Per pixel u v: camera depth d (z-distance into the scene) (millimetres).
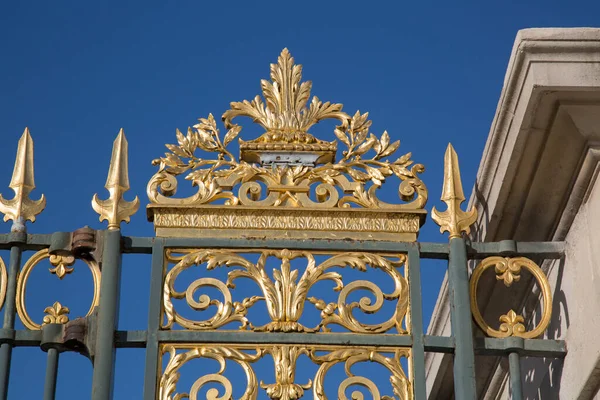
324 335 6441
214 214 6711
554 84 6473
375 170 6859
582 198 6691
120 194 6711
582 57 6535
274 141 6934
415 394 6324
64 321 6465
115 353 6387
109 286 6477
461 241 6715
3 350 6367
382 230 6727
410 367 6395
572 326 6609
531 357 7293
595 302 6367
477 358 7676
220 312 6469
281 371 6340
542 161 6730
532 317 7332
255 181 6812
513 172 6777
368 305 6531
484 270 6754
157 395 6270
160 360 6363
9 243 6586
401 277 6625
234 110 7016
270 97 7078
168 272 6566
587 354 6363
